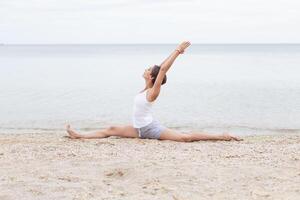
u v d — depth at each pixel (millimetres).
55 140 9578
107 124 15695
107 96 25172
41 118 16922
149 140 9453
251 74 44656
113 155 7859
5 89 28797
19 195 5680
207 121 16406
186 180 6301
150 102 9406
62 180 6332
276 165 7141
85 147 8602
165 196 5660
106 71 52781
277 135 12227
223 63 77438
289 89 28469
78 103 21766
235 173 6641
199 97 24516
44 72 49781
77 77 41250
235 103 21672
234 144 9188
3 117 17109
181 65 70688
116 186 6070
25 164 7227
